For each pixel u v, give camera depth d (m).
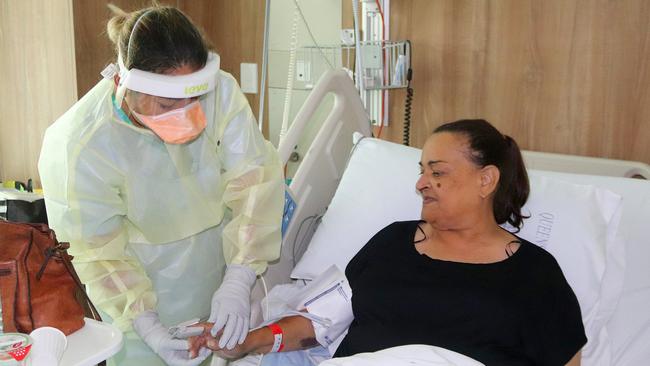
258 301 1.79
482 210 1.57
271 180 1.74
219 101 1.67
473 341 1.47
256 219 1.71
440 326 1.51
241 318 1.53
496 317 1.47
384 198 1.91
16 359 0.97
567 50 2.17
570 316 1.48
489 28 2.32
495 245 1.58
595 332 1.65
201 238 1.78
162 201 1.65
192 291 1.82
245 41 3.00
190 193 1.68
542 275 1.51
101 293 1.55
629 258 1.73
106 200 1.54
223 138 1.70
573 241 1.69
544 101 2.24
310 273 1.87
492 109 2.36
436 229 1.61
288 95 2.27
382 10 2.54
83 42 2.61
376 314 1.59
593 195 1.76
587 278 1.66
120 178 1.56
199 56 1.37
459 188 1.53
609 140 2.13
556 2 2.16
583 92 2.16
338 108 2.12
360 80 2.28
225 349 1.51
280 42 2.89
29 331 1.11
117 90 1.44
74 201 1.50
